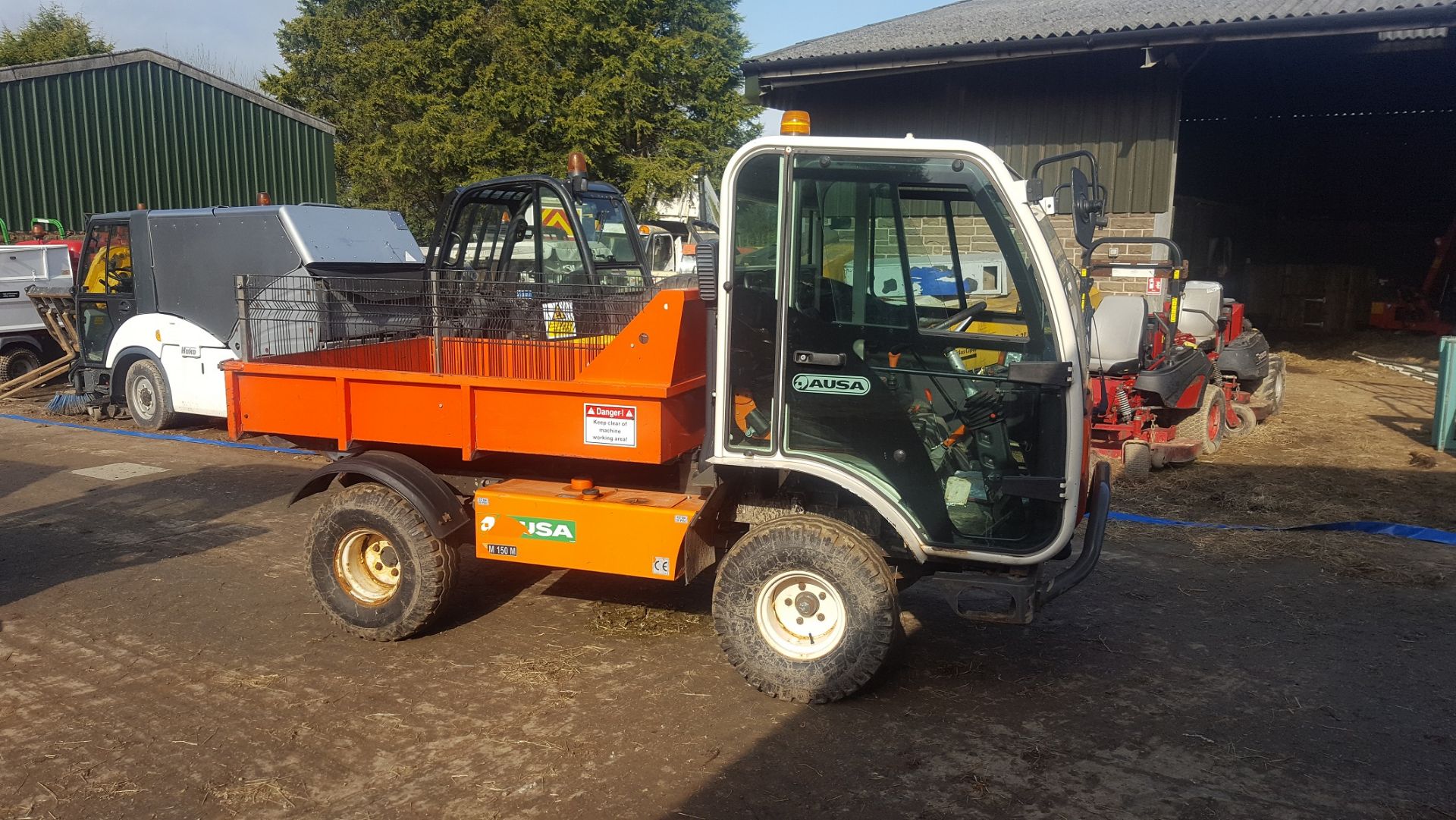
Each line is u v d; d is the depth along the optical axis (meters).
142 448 9.36
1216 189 22.70
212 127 18.81
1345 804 3.35
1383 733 3.85
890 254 3.98
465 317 4.76
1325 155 22.06
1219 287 9.32
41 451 9.23
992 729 3.88
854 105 12.32
